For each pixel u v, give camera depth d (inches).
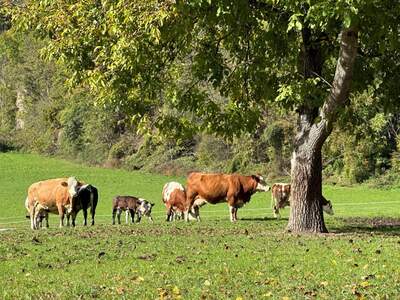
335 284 427.2
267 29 690.8
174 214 1263.5
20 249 649.0
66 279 471.2
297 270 481.1
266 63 730.2
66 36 682.8
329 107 679.7
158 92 751.1
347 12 534.3
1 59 4143.7
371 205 1637.6
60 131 3585.1
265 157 2564.0
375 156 2237.9
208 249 608.7
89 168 3070.9
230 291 410.9
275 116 2440.9
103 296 405.1
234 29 696.4
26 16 700.0
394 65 746.8
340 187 2192.4
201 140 2859.3
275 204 1157.7
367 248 591.2
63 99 3627.0
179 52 717.3
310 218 749.3
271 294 399.2
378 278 442.6
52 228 997.2
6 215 1792.6
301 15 585.9
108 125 3248.0
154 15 591.5
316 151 737.0
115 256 579.5
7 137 3836.1
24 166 3105.3
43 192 1058.1
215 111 745.6
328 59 791.1
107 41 668.1
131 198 1283.2
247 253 573.3
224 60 764.6
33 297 410.3
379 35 629.9
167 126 746.8
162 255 576.7
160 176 2778.1
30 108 3878.0
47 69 3754.9
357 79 746.2
